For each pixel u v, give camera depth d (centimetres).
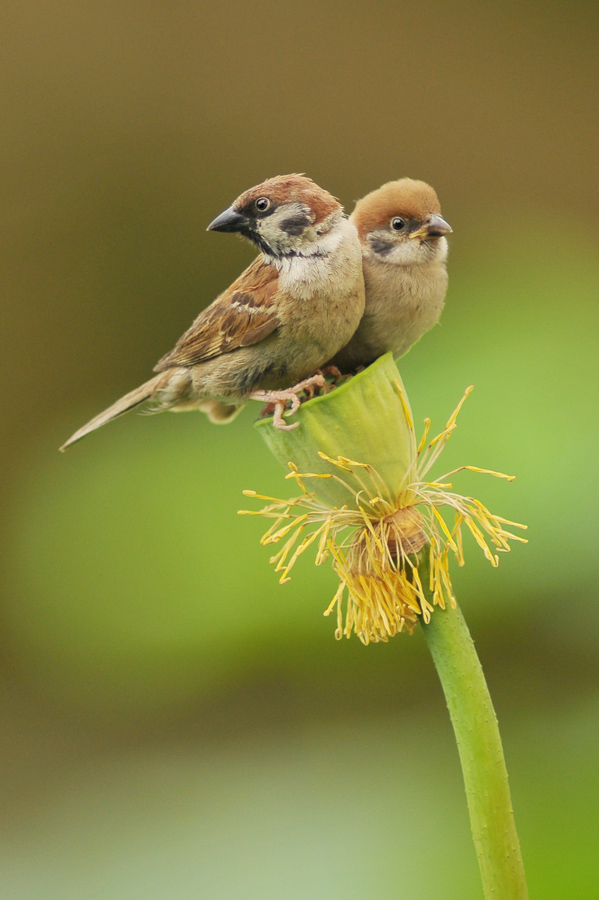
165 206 1652
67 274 1611
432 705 1033
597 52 1739
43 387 1566
